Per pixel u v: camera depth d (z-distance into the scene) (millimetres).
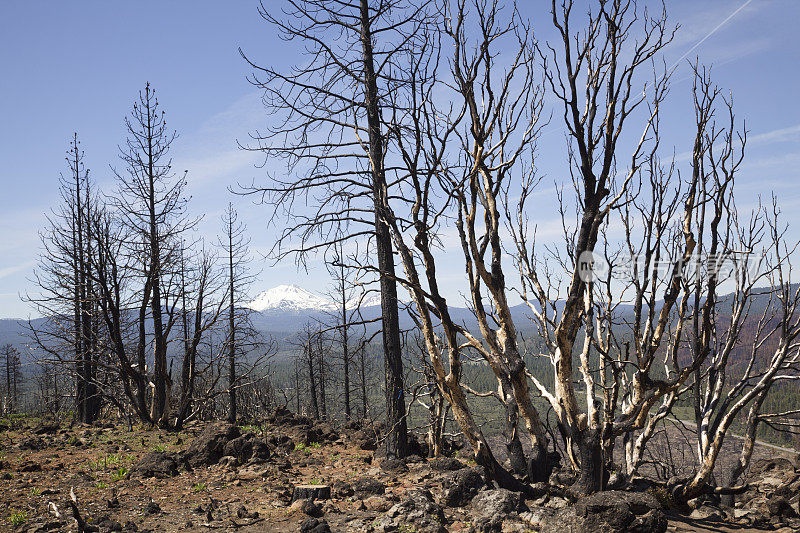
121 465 13781
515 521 8203
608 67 7758
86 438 18625
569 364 8672
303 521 8258
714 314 9008
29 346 23156
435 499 9648
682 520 8445
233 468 13188
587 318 9258
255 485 11562
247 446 14008
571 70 7633
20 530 8391
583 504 7699
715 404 9016
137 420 25250
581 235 8227
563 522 7770
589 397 8984
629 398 9438
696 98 7934
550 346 10250
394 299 12938
